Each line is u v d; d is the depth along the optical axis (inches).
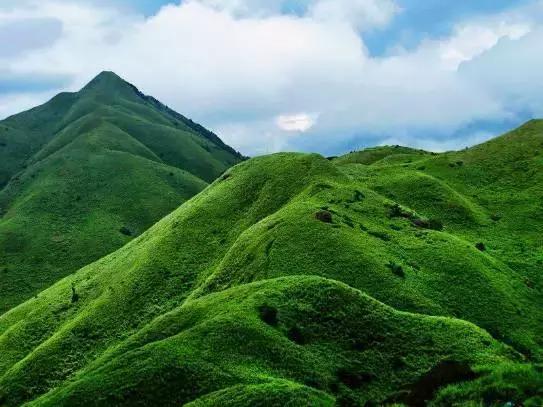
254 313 2084.2
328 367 1879.9
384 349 1972.2
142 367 1804.9
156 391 1718.8
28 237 7386.8
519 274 3432.6
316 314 2139.5
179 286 3656.5
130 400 1708.9
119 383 1766.7
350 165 5526.6
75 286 4384.8
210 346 1892.2
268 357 1873.8
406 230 3511.3
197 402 1587.1
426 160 5551.2
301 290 2263.8
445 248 3257.9
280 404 1504.7
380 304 2228.1
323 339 2033.7
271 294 2225.6
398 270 2859.3
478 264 3181.6
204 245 4042.8
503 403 1299.2
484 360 1801.2
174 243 4082.2
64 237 7455.7
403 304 2598.4
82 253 7150.6
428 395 1566.2
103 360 2166.6
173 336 2001.7
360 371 1875.0
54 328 3863.2
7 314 4399.6
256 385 1628.9
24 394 3036.4
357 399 1747.0
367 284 2714.1
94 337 3393.2
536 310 3006.9
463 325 2106.3
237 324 1993.1
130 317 3494.1
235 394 1579.7
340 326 2086.6
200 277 3695.9
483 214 4362.7
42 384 3090.6
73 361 3223.4
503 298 2925.7
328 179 4279.0
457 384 1482.5
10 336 3843.5
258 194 4441.4
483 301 2869.1
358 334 2048.5
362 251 2942.9
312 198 3858.3
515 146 5403.5
